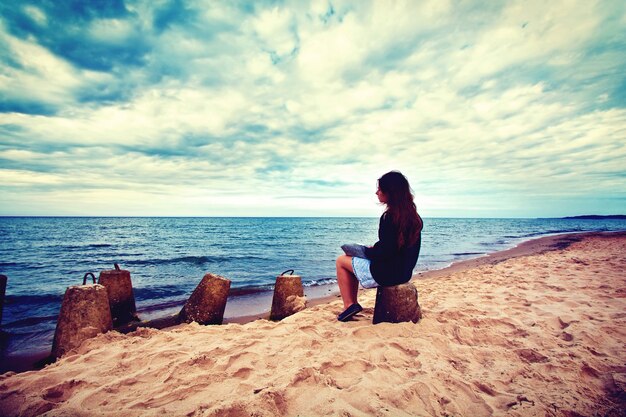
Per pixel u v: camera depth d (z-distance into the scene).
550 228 65.31
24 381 2.64
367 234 45.69
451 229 61.16
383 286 3.73
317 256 18.80
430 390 2.32
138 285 9.97
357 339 3.36
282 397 2.22
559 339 3.34
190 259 17.19
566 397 2.22
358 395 2.27
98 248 24.64
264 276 12.01
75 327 4.04
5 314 6.84
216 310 5.62
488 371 2.68
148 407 2.20
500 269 9.75
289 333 3.74
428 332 3.50
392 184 3.51
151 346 3.53
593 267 8.74
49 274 12.76
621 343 3.24
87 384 2.60
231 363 2.91
